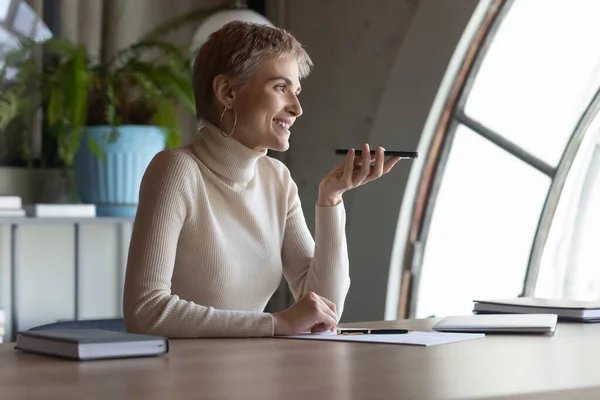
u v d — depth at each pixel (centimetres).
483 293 441
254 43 206
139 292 183
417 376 119
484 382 114
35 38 368
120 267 388
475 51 386
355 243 412
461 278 433
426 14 384
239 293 208
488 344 158
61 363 132
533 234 453
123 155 350
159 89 357
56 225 372
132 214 354
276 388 109
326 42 424
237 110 208
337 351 148
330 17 421
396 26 396
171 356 141
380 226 404
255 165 223
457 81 389
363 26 408
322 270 216
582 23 433
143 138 350
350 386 110
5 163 363
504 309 217
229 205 210
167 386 110
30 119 368
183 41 418
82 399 101
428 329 189
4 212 322
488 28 382
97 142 346
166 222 193
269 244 216
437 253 421
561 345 157
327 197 216
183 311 177
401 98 394
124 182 351
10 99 345
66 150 344
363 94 408
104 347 136
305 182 430
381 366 129
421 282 421
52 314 370
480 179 425
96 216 352
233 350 150
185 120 417
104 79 356
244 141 210
